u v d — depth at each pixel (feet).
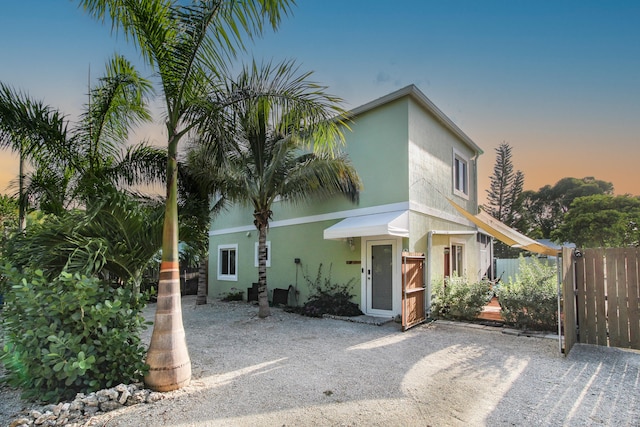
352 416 15.66
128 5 20.26
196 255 39.96
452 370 22.09
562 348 25.52
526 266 37.01
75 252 21.66
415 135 42.75
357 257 44.37
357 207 45.11
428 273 42.57
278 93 22.35
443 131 50.65
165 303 19.27
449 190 51.29
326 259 47.98
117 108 31.63
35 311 16.94
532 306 32.32
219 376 21.15
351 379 20.45
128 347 18.67
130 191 34.71
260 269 43.21
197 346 29.12
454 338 30.96
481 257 66.49
